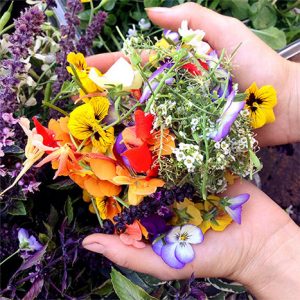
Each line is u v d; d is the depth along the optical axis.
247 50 0.33
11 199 0.27
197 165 0.23
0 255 0.28
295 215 0.39
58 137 0.25
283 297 0.30
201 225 0.29
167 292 0.30
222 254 0.30
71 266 0.30
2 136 0.25
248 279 0.31
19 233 0.27
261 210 0.31
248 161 0.26
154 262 0.28
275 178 0.40
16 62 0.26
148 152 0.23
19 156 0.27
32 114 0.30
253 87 0.28
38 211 0.31
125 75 0.24
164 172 0.25
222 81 0.25
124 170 0.24
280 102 0.34
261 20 0.40
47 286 0.27
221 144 0.24
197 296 0.28
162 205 0.25
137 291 0.25
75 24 0.29
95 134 0.25
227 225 0.30
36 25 0.26
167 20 0.32
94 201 0.28
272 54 0.33
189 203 0.27
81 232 0.30
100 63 0.32
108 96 0.25
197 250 0.29
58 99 0.28
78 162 0.24
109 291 0.30
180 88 0.24
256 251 0.30
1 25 0.30
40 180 0.29
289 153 0.41
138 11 0.39
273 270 0.30
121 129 0.26
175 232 0.27
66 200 0.30
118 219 0.26
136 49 0.26
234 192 0.31
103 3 0.34
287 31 0.41
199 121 0.23
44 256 0.27
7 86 0.26
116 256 0.28
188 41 0.25
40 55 0.30
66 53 0.28
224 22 0.32
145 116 0.23
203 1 0.39
